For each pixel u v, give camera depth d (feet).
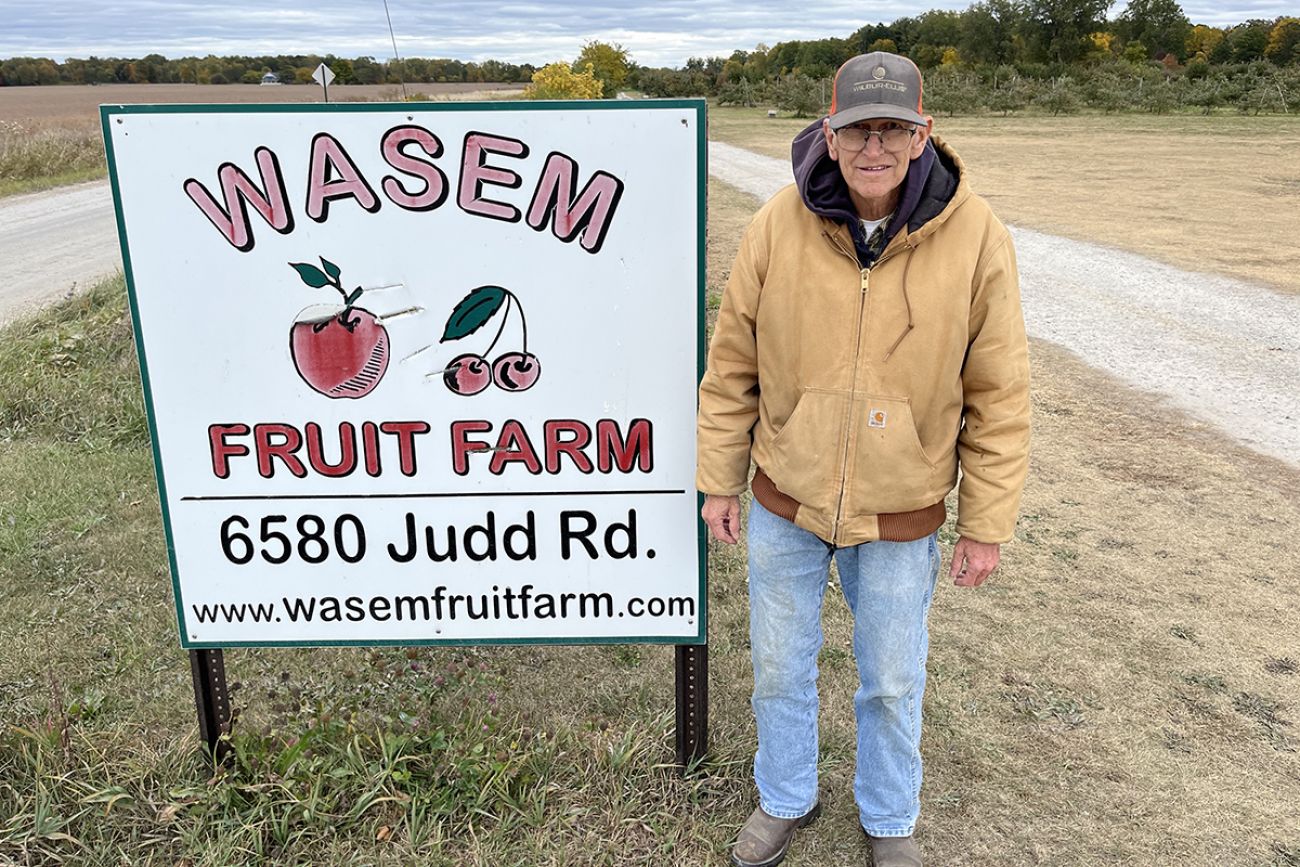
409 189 7.57
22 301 31.55
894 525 6.71
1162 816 8.62
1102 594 12.62
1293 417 19.52
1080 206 49.67
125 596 12.25
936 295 6.15
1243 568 13.34
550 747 8.75
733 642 11.42
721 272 34.71
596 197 7.57
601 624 8.63
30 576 12.66
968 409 6.71
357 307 7.84
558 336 7.90
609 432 8.13
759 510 7.20
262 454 8.18
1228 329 26.53
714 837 8.13
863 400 6.39
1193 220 45.21
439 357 7.95
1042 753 9.45
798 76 180.24
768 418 6.97
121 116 7.38
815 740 7.88
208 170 7.52
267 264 7.73
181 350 7.91
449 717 9.61
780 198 6.59
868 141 5.82
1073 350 24.66
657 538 8.39
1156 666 10.96
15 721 9.53
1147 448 17.94
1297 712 10.16
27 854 7.64
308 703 9.48
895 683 7.09
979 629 11.74
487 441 8.16
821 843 8.18
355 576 8.49
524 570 8.48
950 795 8.84
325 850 7.93
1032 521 14.85
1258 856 8.16
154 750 8.97
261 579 8.46
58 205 59.62
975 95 132.57
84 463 16.31
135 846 7.86
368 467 8.21
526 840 8.00
